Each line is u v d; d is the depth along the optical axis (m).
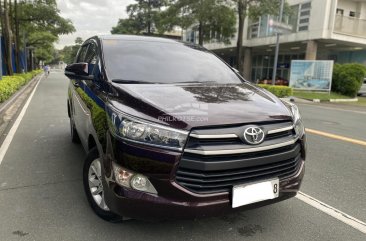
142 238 3.10
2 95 11.12
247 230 3.30
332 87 23.81
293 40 25.92
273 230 3.31
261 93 3.63
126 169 2.68
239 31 23.31
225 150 2.62
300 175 3.15
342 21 23.95
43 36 46.53
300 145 3.21
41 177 4.57
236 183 2.74
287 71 33.94
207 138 2.61
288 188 3.04
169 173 2.59
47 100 14.06
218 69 4.36
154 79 3.76
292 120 3.11
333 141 7.35
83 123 4.14
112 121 2.88
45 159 5.36
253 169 2.81
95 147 3.43
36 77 38.03
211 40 31.55
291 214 3.67
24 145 6.20
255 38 30.36
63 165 5.08
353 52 30.66
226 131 2.67
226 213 2.76
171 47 4.52
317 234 3.27
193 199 2.62
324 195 4.24
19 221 3.37
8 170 4.82
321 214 3.69
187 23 25.50
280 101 3.50
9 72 20.39
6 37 20.11
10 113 10.18
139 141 2.66
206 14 23.69
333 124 10.06
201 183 2.63
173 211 2.63
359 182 4.76
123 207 2.72
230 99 3.21
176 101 3.00
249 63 32.88
